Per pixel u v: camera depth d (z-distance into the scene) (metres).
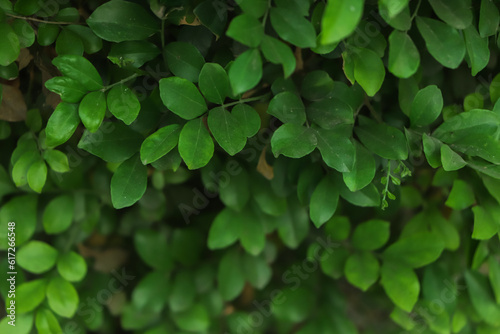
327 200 0.59
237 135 0.55
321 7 0.55
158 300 0.68
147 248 0.68
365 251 0.65
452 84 0.62
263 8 0.52
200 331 0.69
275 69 0.60
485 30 0.55
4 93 0.63
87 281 0.70
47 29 0.57
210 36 0.58
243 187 0.65
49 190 0.67
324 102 0.57
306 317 0.68
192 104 0.55
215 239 0.65
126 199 0.56
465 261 0.67
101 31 0.56
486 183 0.58
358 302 0.71
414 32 0.58
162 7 0.57
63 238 0.68
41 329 0.64
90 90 0.56
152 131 0.59
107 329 0.71
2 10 0.56
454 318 0.66
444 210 0.68
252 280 0.69
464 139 0.56
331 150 0.55
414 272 0.65
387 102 0.62
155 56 0.58
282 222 0.66
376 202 0.58
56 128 0.55
